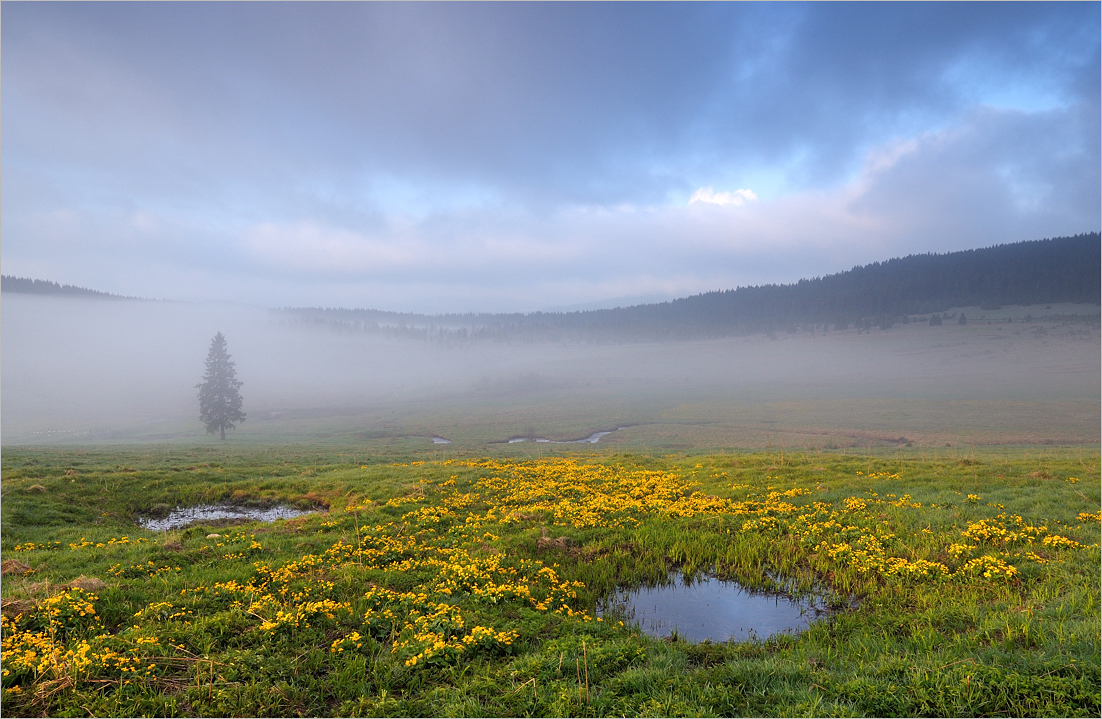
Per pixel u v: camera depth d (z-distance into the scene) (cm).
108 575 1452
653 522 2178
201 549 1700
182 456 5006
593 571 1714
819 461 3306
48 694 846
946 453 5028
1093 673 861
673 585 1688
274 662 984
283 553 1702
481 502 2553
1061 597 1305
